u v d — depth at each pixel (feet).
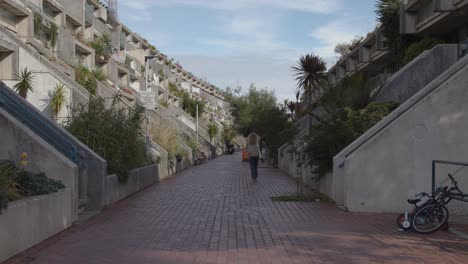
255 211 39.96
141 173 57.47
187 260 24.26
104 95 111.04
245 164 122.83
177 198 48.78
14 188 27.63
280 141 105.91
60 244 27.63
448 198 31.63
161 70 247.91
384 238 29.30
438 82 39.40
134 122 55.88
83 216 37.42
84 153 41.06
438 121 37.93
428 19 66.74
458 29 69.21
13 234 24.52
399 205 38.24
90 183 41.11
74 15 140.97
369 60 94.68
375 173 38.45
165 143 86.89
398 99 52.95
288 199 46.80
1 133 35.24
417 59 57.62
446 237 29.66
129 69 179.01
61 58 110.22
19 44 80.48
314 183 55.47
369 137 42.06
